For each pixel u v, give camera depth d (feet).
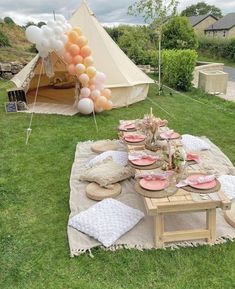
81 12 27.07
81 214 10.36
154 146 13.05
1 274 8.37
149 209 8.64
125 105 25.89
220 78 31.78
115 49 27.20
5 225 10.52
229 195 11.27
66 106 26.27
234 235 9.55
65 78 34.22
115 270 8.41
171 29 58.54
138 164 11.48
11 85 36.88
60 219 10.78
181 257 8.79
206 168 11.41
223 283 7.91
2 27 63.00
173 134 14.30
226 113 23.58
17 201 11.99
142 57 56.85
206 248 9.11
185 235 9.27
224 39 82.33
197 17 176.35
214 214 9.12
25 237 9.87
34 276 8.29
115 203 10.75
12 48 55.52
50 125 21.49
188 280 8.02
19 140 18.80
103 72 24.68
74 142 18.21
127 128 15.88
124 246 9.22
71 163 15.38
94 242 9.40
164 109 25.14
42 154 16.58
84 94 22.50
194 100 28.60
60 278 8.20
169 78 35.50
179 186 9.59
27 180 13.70
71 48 21.25
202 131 19.54
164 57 37.04
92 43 25.58
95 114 23.79
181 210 8.91
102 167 13.11
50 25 21.18
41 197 12.26
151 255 8.89
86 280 8.11
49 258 8.92
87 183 12.91
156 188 9.53
